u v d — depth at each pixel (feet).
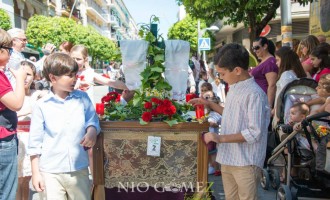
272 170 14.10
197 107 9.26
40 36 72.64
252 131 7.91
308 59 16.92
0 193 8.65
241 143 8.33
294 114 12.58
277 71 15.56
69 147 8.74
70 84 8.68
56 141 8.69
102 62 123.44
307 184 12.00
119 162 9.24
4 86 8.20
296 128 11.20
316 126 12.03
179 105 9.87
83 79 13.23
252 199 8.47
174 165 9.18
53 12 111.86
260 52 15.89
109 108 10.07
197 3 27.81
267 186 14.28
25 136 10.95
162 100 9.09
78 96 9.06
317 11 25.91
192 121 9.16
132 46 10.35
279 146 12.10
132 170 9.25
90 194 9.50
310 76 16.98
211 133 8.16
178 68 10.52
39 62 18.97
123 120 9.27
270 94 15.25
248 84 8.27
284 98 13.67
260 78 15.75
